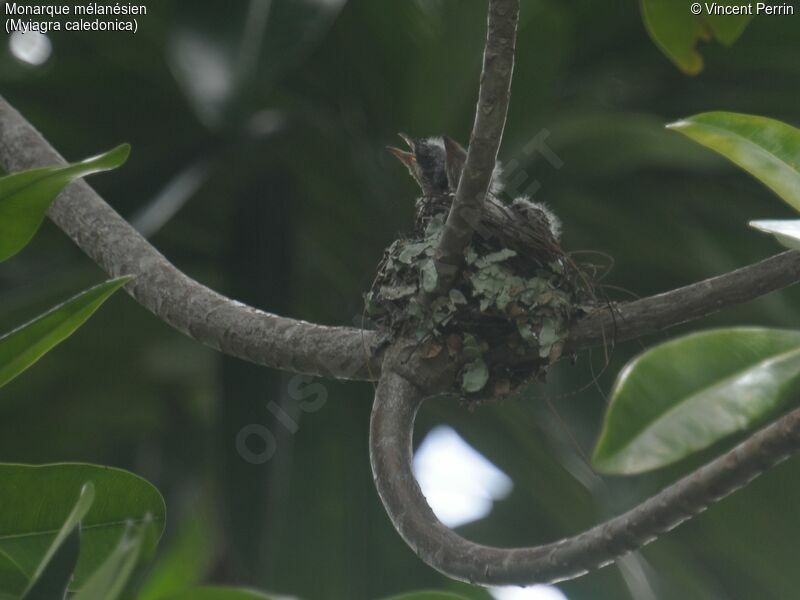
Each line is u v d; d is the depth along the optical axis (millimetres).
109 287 5551
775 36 10938
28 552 5852
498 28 5562
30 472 5852
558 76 10648
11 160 7297
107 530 5973
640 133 10375
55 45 11172
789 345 6266
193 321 6758
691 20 8094
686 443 6176
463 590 12305
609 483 10500
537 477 12664
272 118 11094
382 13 10203
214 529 12359
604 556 5148
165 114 11531
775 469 12180
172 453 13102
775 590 12656
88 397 12641
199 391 12961
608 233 11906
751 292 6445
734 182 11805
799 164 5848
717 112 5934
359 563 12344
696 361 6250
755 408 6215
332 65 10727
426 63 10328
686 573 12703
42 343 5680
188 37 8297
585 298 7684
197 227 11836
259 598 5211
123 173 11438
